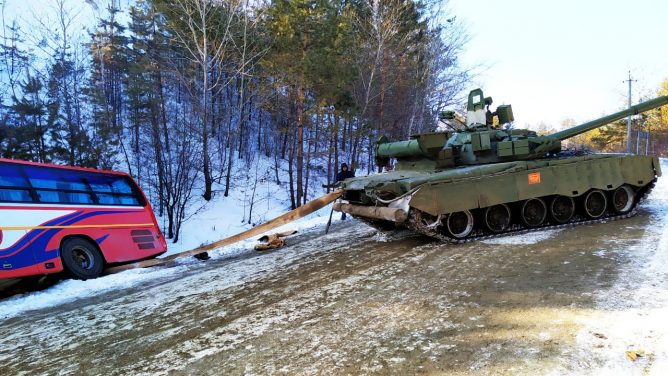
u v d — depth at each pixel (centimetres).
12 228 742
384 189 768
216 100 2650
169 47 2442
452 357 328
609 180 877
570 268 546
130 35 3047
